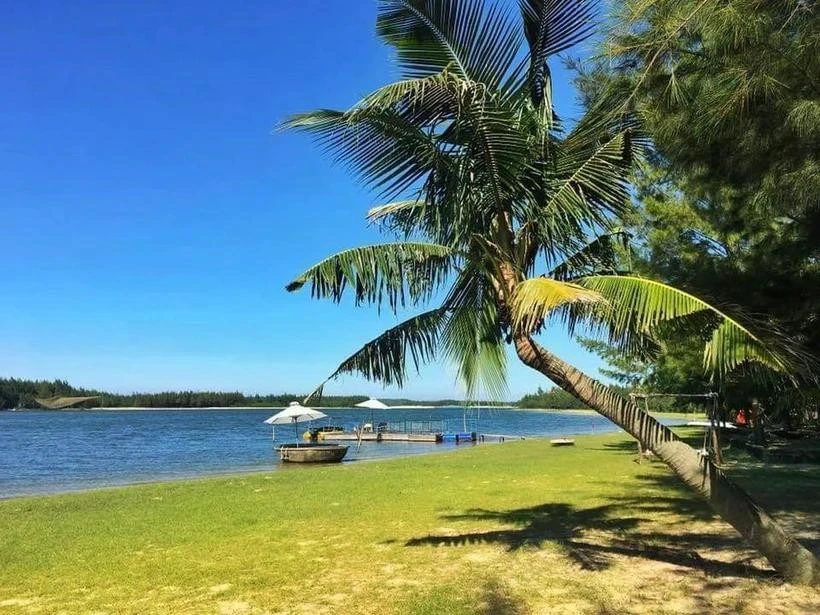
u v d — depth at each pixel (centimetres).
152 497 1434
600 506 1095
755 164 587
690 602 552
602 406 611
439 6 602
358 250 637
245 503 1268
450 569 702
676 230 1051
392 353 709
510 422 9100
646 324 511
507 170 626
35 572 757
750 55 498
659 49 531
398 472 1817
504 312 648
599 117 635
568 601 573
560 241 666
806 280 761
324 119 599
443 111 622
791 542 579
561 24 617
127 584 693
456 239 666
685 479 586
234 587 667
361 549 825
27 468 2862
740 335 490
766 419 2822
